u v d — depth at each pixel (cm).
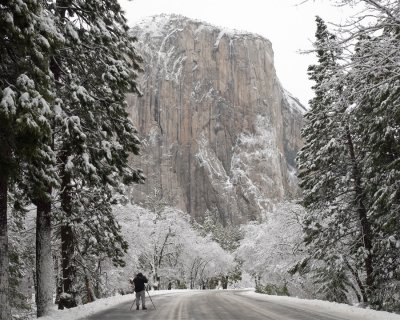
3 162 1007
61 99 1388
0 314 996
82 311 1498
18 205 1355
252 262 4553
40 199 1338
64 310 1475
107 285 3139
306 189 2420
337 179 2223
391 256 1881
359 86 845
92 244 1958
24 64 1016
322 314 1424
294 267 2750
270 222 4044
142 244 3803
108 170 1609
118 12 1706
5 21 907
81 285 2556
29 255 2402
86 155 1459
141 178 1752
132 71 1702
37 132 945
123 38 1689
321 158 2222
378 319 1230
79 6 1560
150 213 5344
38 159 1130
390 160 1694
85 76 1520
